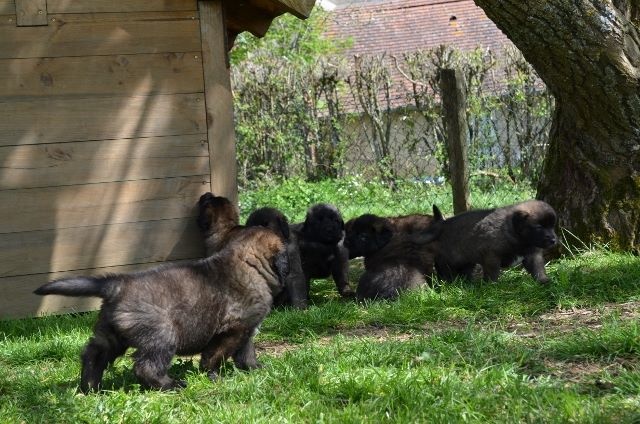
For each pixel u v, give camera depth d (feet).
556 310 14.57
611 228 16.78
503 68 31.01
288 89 30.48
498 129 28.35
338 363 12.70
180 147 16.25
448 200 25.16
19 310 15.90
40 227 15.92
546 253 17.16
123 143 16.10
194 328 12.49
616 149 16.67
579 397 11.45
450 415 11.33
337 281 17.16
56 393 12.28
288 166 30.55
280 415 11.59
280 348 14.12
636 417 11.04
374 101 29.76
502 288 15.44
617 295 14.69
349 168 30.22
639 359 12.41
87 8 15.94
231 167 16.44
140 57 16.10
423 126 29.19
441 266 16.60
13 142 15.83
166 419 11.64
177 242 16.28
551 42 16.15
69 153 15.97
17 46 15.79
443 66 28.35
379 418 11.41
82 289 12.14
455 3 49.55
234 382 12.39
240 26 17.42
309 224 16.92
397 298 15.70
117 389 12.48
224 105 16.38
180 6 16.20
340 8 54.54
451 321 14.55
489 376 11.98
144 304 12.25
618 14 16.15
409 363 12.53
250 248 12.80
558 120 17.37
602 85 16.25
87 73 15.97
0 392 12.71
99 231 16.07
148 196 16.19
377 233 16.65
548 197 17.38
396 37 47.80
